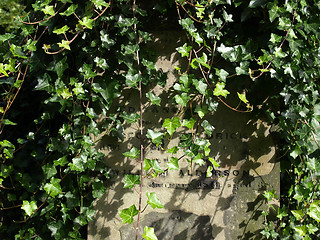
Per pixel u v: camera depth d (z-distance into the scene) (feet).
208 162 7.62
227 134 7.61
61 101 7.12
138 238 7.58
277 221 7.56
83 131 7.36
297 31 7.12
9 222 9.71
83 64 7.11
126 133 7.73
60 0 6.73
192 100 7.48
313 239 8.59
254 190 7.56
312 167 7.13
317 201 6.92
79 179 7.67
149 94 7.05
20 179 8.88
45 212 7.84
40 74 7.25
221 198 7.58
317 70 7.54
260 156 7.57
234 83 7.52
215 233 7.55
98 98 7.35
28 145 9.25
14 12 17.21
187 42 7.57
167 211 7.62
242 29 7.28
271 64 6.82
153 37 7.61
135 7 7.20
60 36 7.22
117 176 7.72
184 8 6.99
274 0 6.63
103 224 7.70
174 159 6.72
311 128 7.00
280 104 7.41
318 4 7.30
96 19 7.04
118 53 7.21
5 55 7.48
